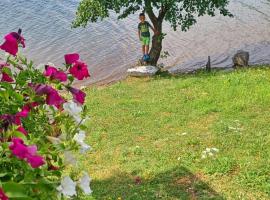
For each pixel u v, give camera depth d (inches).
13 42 139.7
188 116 437.4
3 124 128.7
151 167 335.6
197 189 297.9
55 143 134.4
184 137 384.2
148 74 677.9
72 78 147.8
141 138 399.2
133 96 537.3
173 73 748.0
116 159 360.5
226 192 291.0
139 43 961.5
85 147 142.6
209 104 462.0
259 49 896.9
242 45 932.0
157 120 436.8
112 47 943.7
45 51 931.3
